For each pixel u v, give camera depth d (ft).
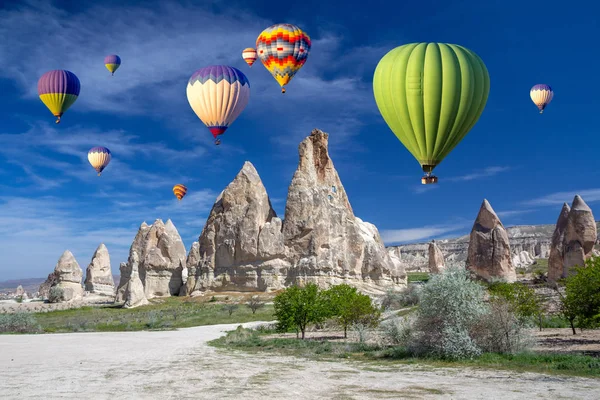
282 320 123.65
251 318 201.36
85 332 165.58
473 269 217.77
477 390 52.85
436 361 76.13
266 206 320.50
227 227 311.27
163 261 333.01
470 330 79.92
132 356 86.69
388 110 91.45
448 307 80.33
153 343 113.50
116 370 69.00
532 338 82.69
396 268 325.01
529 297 118.32
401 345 92.17
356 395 50.62
